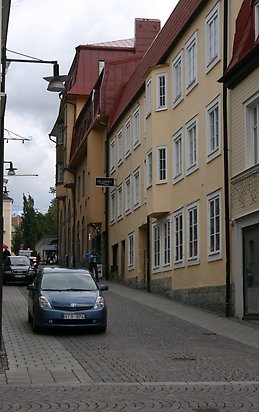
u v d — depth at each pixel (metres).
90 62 55.31
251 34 20.89
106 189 44.19
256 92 20.28
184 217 27.70
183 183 27.92
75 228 56.22
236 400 9.97
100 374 12.32
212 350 15.53
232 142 22.25
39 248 102.31
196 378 11.94
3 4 20.14
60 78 17.11
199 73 25.88
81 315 18.23
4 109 16.92
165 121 30.33
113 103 43.09
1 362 13.67
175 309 24.61
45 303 18.42
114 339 17.42
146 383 11.41
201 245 25.38
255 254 20.61
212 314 22.86
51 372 12.52
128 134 38.28
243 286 21.47
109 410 9.17
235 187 21.78
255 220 20.28
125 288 35.38
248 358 14.36
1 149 15.54
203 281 25.03
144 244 35.66
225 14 22.78
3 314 23.58
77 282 19.80
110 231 43.34
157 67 30.56
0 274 14.91
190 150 27.31
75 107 55.50
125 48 55.75
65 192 62.22
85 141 47.00
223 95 22.83
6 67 17.22
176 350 15.51
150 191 30.72
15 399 9.94
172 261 29.17
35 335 18.23
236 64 20.94
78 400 9.88
